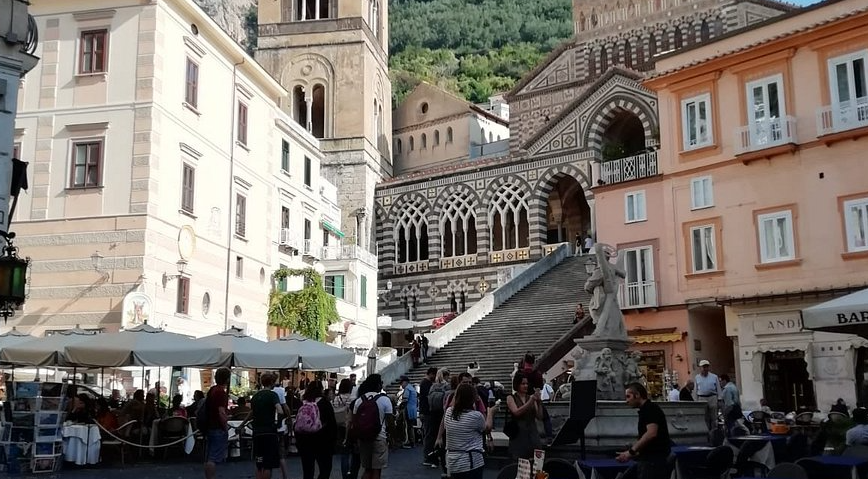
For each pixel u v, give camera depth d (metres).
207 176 36.19
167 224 32.75
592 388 12.99
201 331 34.81
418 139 74.00
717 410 20.14
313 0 65.06
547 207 55.12
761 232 31.03
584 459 13.06
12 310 13.15
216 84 37.44
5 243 14.23
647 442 10.09
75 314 31.14
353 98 61.66
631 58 58.47
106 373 31.09
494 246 60.53
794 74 30.62
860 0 28.84
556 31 126.75
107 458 22.28
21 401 19.47
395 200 61.38
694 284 32.91
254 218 40.62
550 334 37.34
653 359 34.12
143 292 30.81
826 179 29.44
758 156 31.03
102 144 32.19
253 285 39.97
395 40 133.62
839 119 29.03
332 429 14.60
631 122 54.34
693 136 33.72
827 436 15.72
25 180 15.06
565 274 47.28
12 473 18.83
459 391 10.54
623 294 34.97
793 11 30.64
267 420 14.21
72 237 31.75
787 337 29.67
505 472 12.03
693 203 33.34
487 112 73.06
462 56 126.50
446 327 40.91
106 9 32.94
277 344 24.39
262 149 41.94
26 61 14.80
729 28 54.16
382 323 54.31
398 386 36.31
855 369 27.66
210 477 14.62
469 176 57.97
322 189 53.06
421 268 59.31
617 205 36.16
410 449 26.45
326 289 49.38
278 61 63.09
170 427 22.31
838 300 13.95
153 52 32.44
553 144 54.47
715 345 34.38
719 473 12.05
